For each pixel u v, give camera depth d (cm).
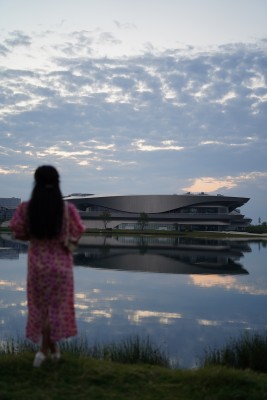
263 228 15750
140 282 2820
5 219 17088
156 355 902
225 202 16238
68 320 558
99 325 1576
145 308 1955
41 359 587
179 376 617
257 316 1814
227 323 1669
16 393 515
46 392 522
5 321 1579
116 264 3953
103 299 2161
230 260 4572
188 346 1298
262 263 4262
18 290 2330
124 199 16275
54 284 547
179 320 1709
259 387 596
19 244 6562
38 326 562
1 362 612
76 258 4516
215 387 585
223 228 16625
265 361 858
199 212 16338
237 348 935
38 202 535
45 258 545
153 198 16225
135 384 579
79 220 555
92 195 17162
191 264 4081
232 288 2638
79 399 511
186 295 2347
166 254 5241
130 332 1477
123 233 12381
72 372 586
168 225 16262
